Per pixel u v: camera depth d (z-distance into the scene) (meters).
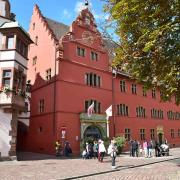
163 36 10.61
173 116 52.28
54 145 31.27
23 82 28.19
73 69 34.47
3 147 24.50
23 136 38.94
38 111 36.19
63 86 32.94
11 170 17.97
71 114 32.84
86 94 35.22
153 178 14.66
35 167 19.83
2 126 24.80
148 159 27.09
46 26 37.28
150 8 10.59
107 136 35.78
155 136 46.28
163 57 11.25
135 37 12.51
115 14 11.49
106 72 38.81
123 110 40.66
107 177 15.48
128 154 33.97
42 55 37.28
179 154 33.72
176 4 9.86
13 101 24.72
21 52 27.91
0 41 26.48
